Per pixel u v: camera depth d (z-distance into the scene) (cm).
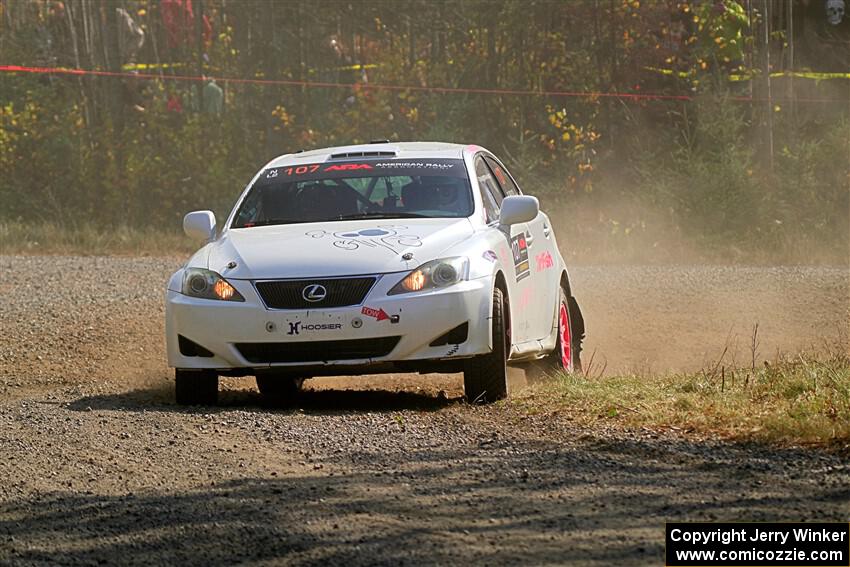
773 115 8744
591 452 2444
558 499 2080
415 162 3656
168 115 9494
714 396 2891
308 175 3662
